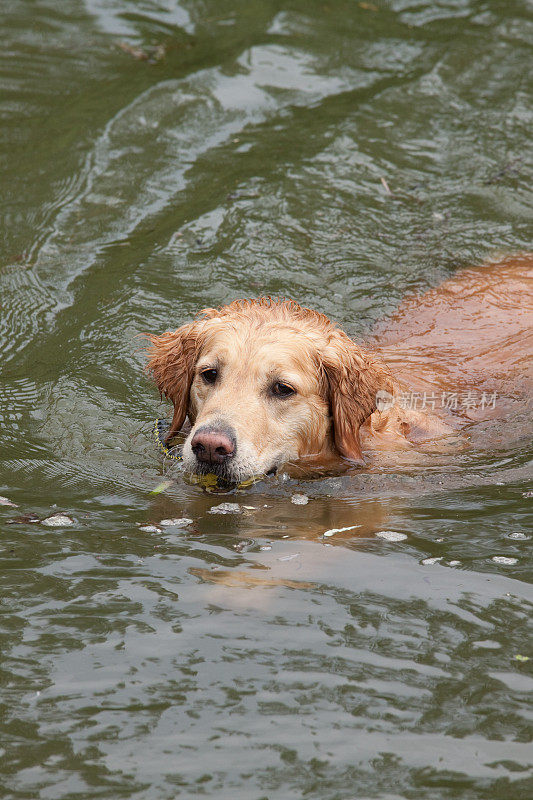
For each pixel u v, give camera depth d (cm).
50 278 1300
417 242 1387
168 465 980
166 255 1345
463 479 953
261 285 1291
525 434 1034
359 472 984
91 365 1146
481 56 1850
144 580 750
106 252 1354
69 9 2086
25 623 692
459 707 612
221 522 861
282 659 658
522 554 793
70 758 573
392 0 2098
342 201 1469
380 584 750
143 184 1505
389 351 1164
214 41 1953
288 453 973
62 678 637
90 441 1012
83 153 1583
